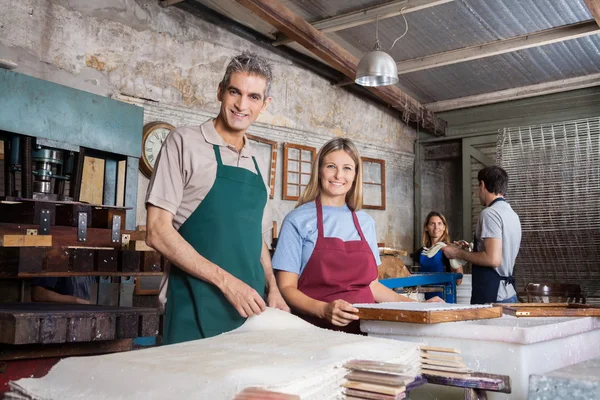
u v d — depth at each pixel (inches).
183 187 68.6
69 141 123.9
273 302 72.4
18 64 175.9
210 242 68.0
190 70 231.1
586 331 57.8
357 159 84.4
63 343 56.3
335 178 82.1
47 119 119.3
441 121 346.0
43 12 184.9
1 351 52.4
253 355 34.5
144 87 214.2
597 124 260.7
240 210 69.9
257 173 75.5
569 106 312.0
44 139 118.3
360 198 85.3
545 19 238.8
